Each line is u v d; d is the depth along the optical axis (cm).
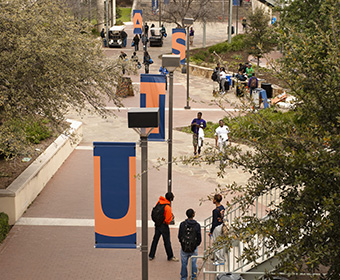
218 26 8288
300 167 997
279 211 1076
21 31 1702
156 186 2288
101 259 1658
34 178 2103
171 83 1819
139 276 1561
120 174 1194
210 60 5481
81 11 6384
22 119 1742
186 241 1470
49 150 2414
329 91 1053
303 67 1091
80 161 2612
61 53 1750
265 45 4403
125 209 1216
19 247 1722
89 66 1870
